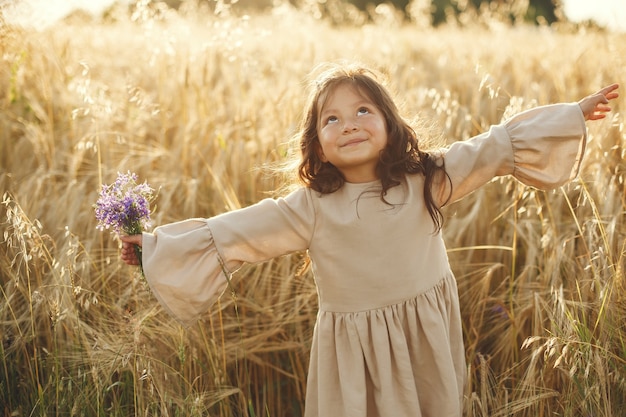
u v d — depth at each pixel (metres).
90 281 2.67
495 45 5.55
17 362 2.45
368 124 1.92
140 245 1.98
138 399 2.16
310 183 2.03
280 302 2.63
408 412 1.98
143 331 2.38
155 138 3.82
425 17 7.66
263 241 1.99
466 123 3.39
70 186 2.96
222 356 2.52
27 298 2.47
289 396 2.68
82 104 3.54
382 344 1.97
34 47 3.74
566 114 2.02
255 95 3.75
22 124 3.72
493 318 2.71
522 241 2.90
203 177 3.23
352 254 1.98
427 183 2.00
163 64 3.75
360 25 8.03
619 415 2.07
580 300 2.24
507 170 2.06
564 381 2.20
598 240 2.39
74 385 2.30
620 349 2.16
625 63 3.81
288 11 5.89
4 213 2.91
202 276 1.96
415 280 1.99
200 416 2.07
